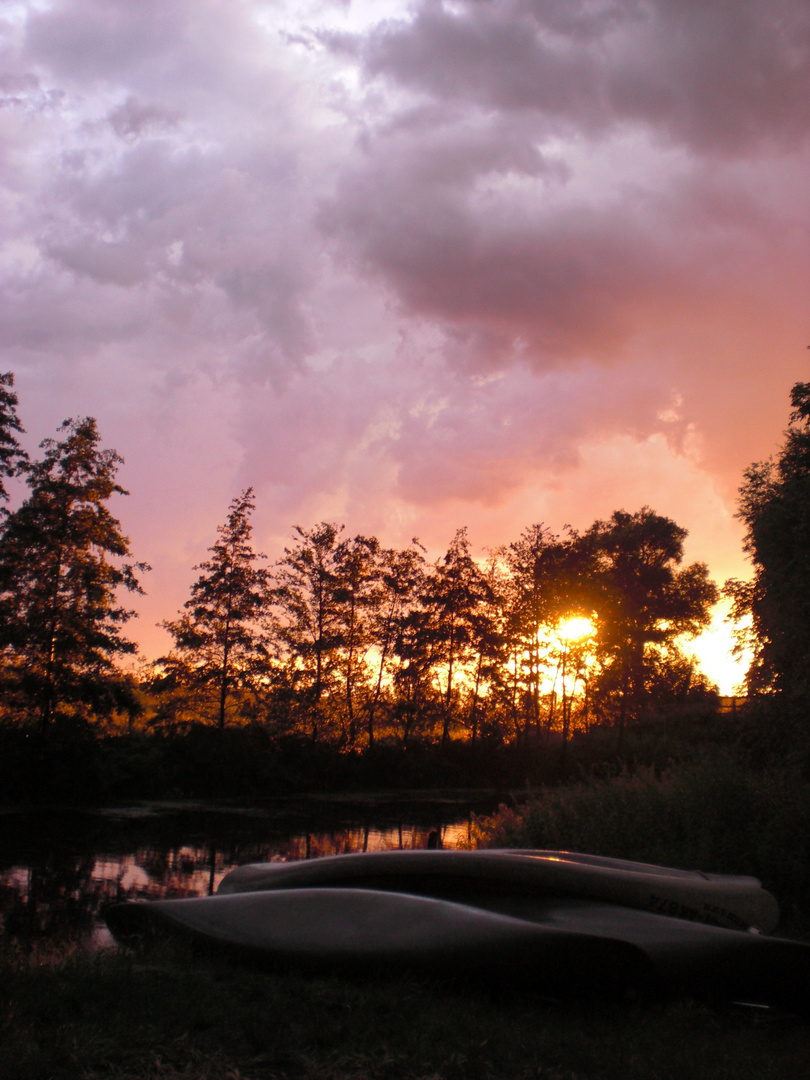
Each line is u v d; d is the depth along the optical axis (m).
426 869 7.40
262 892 6.88
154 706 43.84
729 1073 4.18
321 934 6.11
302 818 28.61
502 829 14.04
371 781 45.62
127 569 34.34
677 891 7.31
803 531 17.52
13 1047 3.77
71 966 5.33
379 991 5.35
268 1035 4.25
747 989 6.15
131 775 34.09
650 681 56.28
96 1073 3.68
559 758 49.81
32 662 32.81
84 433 34.50
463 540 54.22
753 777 11.46
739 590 22.77
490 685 52.91
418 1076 3.95
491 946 5.62
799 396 20.88
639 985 5.70
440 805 35.62
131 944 6.66
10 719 32.69
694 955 6.04
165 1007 4.57
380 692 51.75
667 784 12.21
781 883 9.21
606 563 57.81
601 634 55.19
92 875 15.49
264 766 39.75
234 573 42.19
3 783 29.98
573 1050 4.46
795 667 17.19
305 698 46.50
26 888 13.90
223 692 41.78
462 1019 4.86
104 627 33.84
